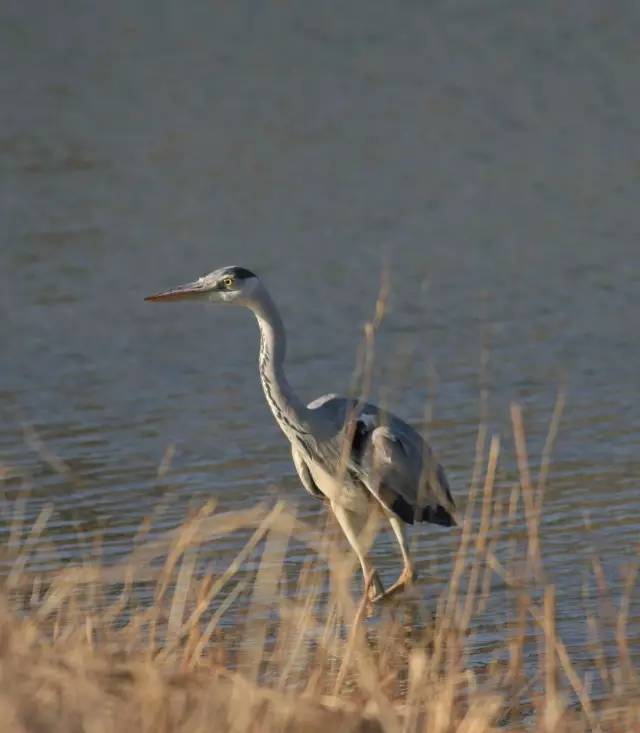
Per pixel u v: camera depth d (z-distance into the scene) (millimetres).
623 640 8203
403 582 10008
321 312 17891
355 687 7473
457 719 7082
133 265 20234
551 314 17516
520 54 35469
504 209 23109
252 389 15133
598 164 25875
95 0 42062
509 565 10383
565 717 7316
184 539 7508
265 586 9133
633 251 20359
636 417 13789
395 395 14734
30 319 17766
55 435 13750
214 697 6461
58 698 6305
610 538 10812
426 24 39188
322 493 11000
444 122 29578
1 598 6914
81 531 11188
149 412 14398
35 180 25469
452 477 12383
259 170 26203
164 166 26453
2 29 38656
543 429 13555
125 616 8992
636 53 34938
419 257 20453
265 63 35375
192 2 42344
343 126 29500
